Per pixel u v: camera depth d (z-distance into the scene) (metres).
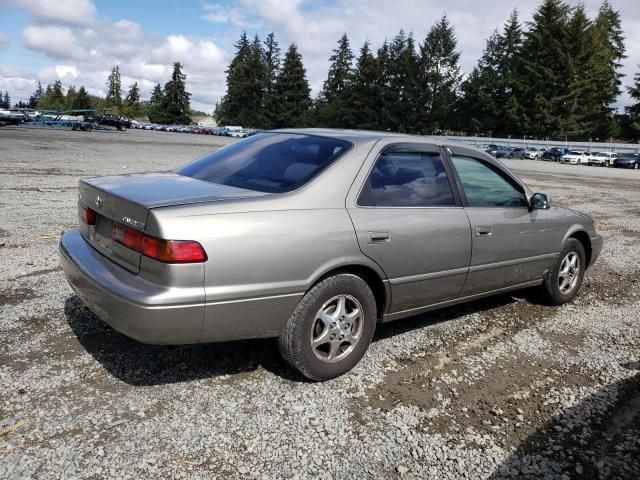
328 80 101.81
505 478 2.48
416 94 78.75
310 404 2.98
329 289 3.09
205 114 145.12
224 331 2.81
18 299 4.24
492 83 76.62
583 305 5.07
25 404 2.80
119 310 2.68
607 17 86.12
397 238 3.37
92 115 59.81
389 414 2.94
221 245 2.71
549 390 3.32
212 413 2.84
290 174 3.29
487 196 4.16
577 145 58.12
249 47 113.25
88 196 3.32
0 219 7.23
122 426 2.67
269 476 2.38
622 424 2.97
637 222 10.88
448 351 3.80
